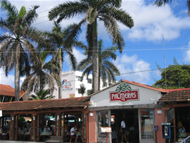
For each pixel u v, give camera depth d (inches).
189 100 522.9
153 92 605.0
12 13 1090.7
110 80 1412.4
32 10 1082.1
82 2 899.4
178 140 556.7
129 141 703.1
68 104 709.9
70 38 941.8
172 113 601.3
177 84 1557.6
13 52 1058.1
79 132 711.7
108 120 659.4
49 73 1218.6
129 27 909.2
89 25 975.0
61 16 913.5
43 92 1331.2
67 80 2448.3
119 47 899.4
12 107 831.1
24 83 1183.6
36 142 745.6
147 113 613.9
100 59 1408.7
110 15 908.6
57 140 715.4
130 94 632.4
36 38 1087.0
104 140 661.3
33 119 798.5
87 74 1403.8
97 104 678.5
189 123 637.9
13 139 824.9
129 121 773.3
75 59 1282.0
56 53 1226.0
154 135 594.6
